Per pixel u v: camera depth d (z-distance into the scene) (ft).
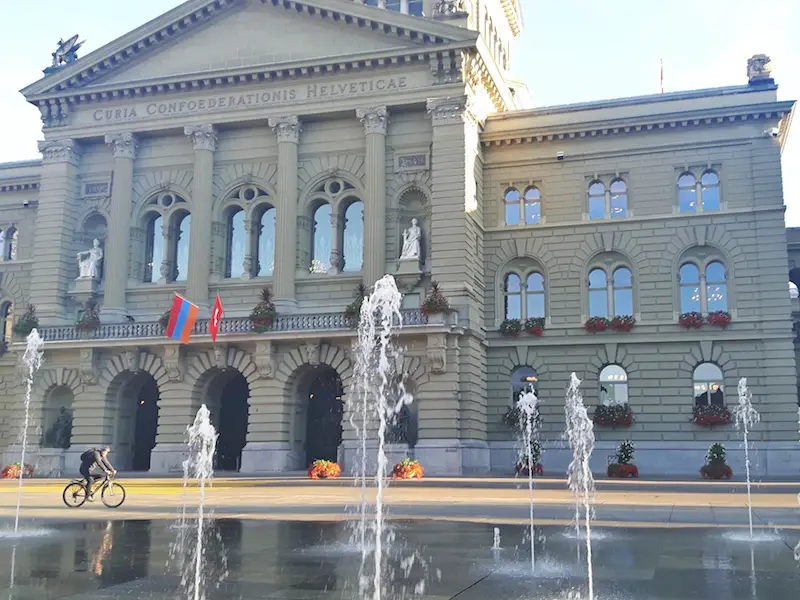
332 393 146.00
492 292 147.84
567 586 34.88
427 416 131.23
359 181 146.92
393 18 143.23
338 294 144.56
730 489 94.84
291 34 150.92
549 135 148.46
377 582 35.83
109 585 35.40
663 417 137.39
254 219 152.56
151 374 146.00
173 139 157.17
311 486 103.96
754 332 135.95
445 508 71.51
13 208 176.14
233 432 151.33
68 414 152.97
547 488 97.91
